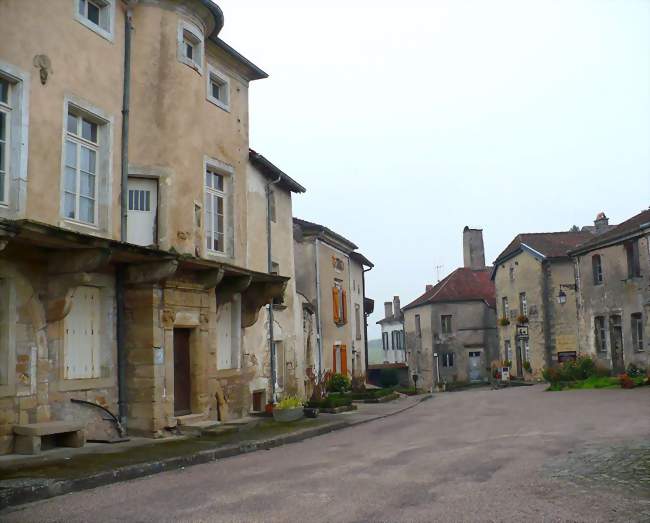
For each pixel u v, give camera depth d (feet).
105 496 24.16
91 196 39.88
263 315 61.00
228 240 52.39
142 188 43.70
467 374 158.71
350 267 106.73
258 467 30.83
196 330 46.24
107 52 40.93
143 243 43.19
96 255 34.40
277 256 65.72
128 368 40.96
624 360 89.10
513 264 131.85
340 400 67.31
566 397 71.41
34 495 23.65
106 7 41.39
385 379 168.66
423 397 98.22
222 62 53.26
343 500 22.68
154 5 44.42
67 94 37.32
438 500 22.38
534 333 121.90
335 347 94.12
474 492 23.48
